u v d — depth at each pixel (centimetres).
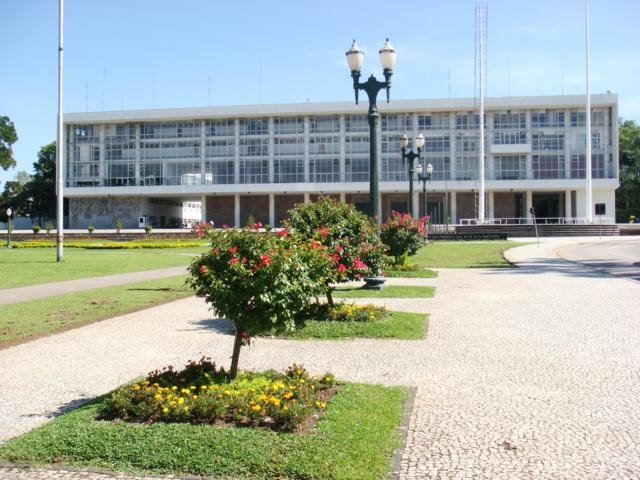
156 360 885
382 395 658
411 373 797
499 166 7438
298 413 544
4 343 1005
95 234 5850
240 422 553
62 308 1400
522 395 691
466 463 495
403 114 7531
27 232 6438
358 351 938
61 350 953
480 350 940
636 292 1656
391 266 2400
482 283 1942
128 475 474
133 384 643
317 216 1277
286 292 633
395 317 1191
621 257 3103
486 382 750
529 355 903
